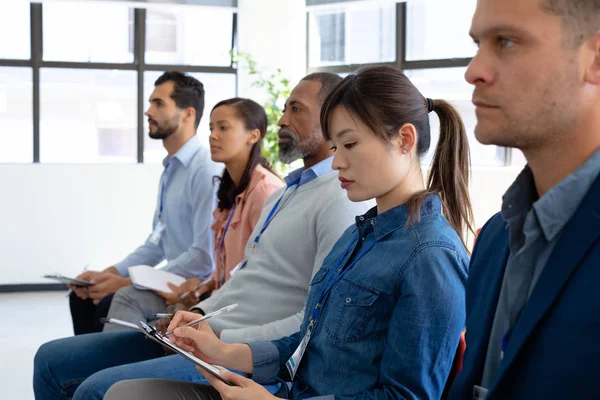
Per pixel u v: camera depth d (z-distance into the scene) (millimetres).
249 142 2803
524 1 801
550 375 806
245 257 2318
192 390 1763
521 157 6270
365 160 1548
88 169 6980
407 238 1511
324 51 6918
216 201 3182
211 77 7195
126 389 1734
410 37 6547
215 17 7141
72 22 6949
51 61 6934
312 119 2279
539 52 801
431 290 1433
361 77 1566
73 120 7039
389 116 1537
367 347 1502
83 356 2445
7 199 6836
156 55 7133
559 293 813
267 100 6684
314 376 1601
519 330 840
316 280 1715
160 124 3350
